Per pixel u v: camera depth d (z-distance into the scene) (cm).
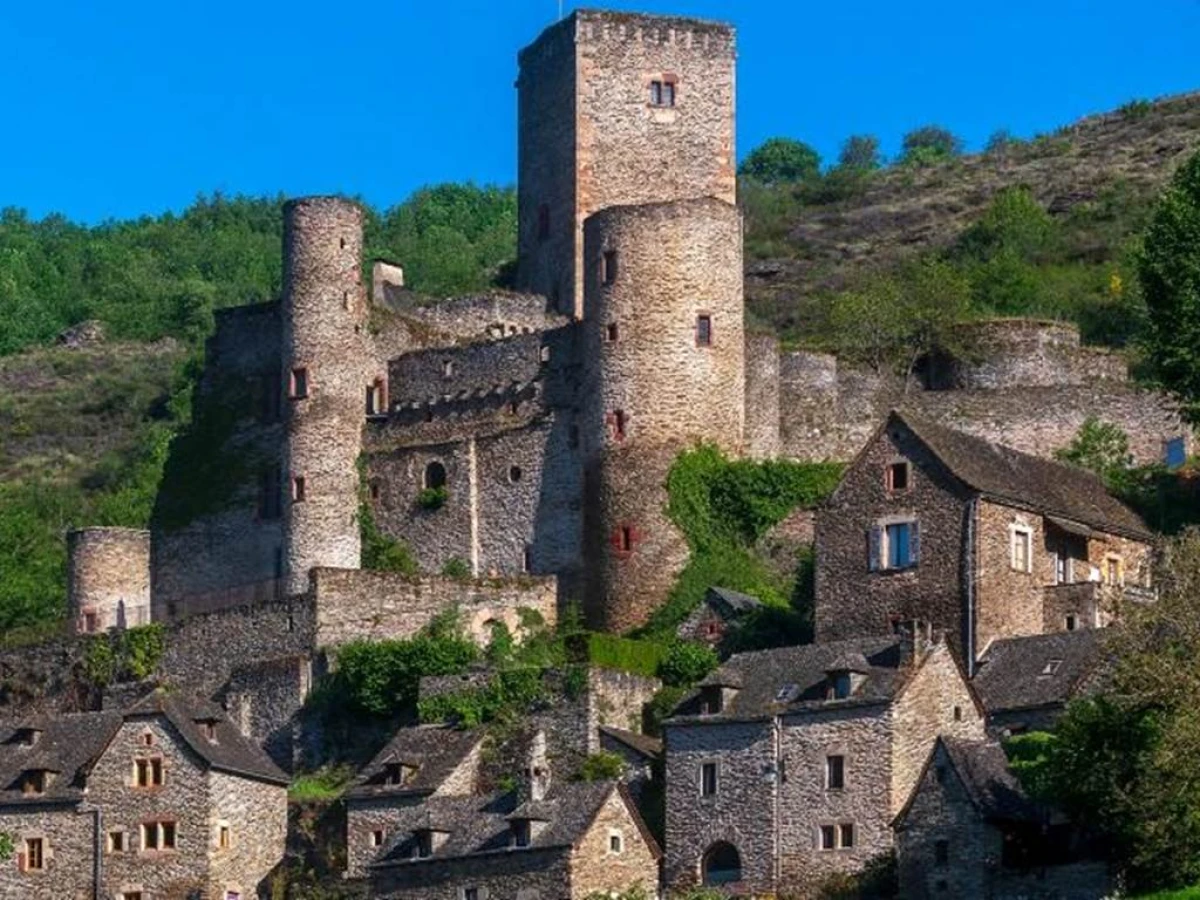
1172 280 13675
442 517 14738
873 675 11812
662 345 14225
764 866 11762
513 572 14512
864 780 11631
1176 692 10638
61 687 14675
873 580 12938
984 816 11038
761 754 11856
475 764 12812
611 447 14212
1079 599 12812
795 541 14138
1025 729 11975
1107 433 14688
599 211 14438
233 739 12988
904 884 11212
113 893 12644
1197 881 10569
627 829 11869
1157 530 13625
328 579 13950
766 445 14750
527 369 14738
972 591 12681
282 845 12862
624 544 14112
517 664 13325
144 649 14462
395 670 13438
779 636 13425
